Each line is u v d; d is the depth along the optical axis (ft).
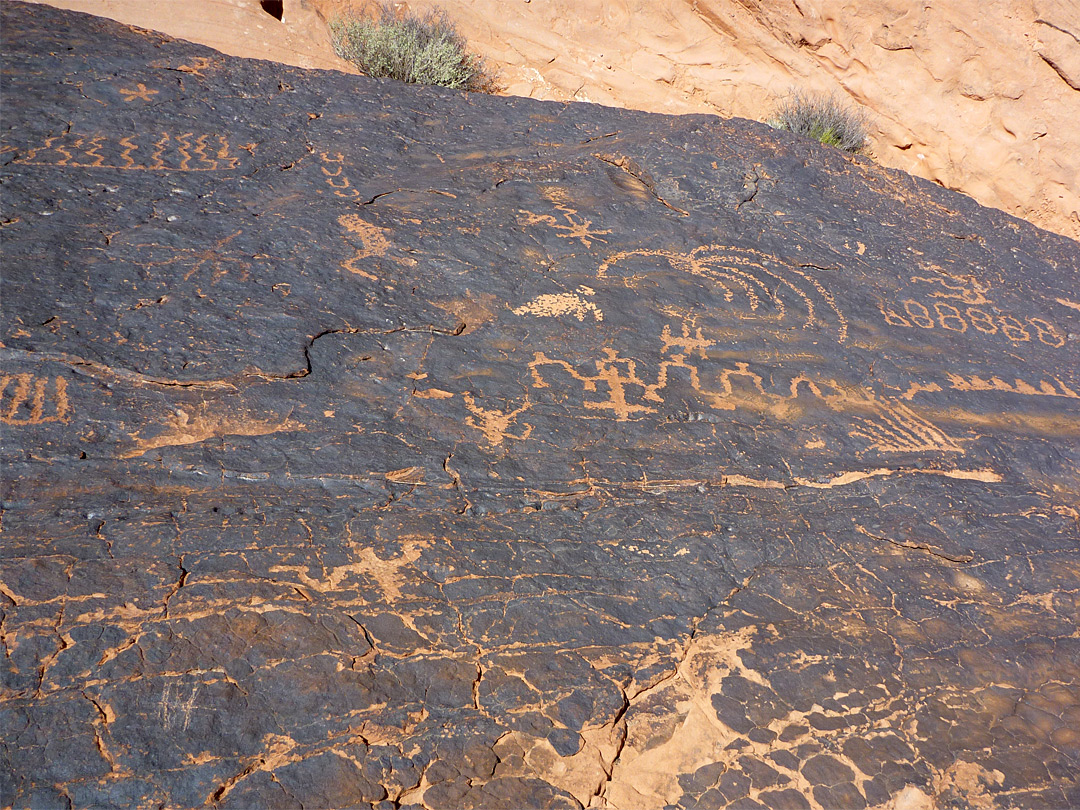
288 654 6.69
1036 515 9.68
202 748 6.00
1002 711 7.30
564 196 14.29
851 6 19.89
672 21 22.47
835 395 11.21
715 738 6.77
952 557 8.85
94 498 7.85
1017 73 18.29
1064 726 7.22
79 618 6.66
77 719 6.00
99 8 18.67
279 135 14.69
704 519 8.82
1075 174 18.15
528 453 9.34
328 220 12.56
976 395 11.72
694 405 10.53
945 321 13.26
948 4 18.54
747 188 15.24
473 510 8.49
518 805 6.08
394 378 10.05
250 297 10.77
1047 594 8.55
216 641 6.68
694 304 12.34
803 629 7.76
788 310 12.66
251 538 7.66
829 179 16.19
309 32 20.83
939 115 19.77
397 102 16.70
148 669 6.39
